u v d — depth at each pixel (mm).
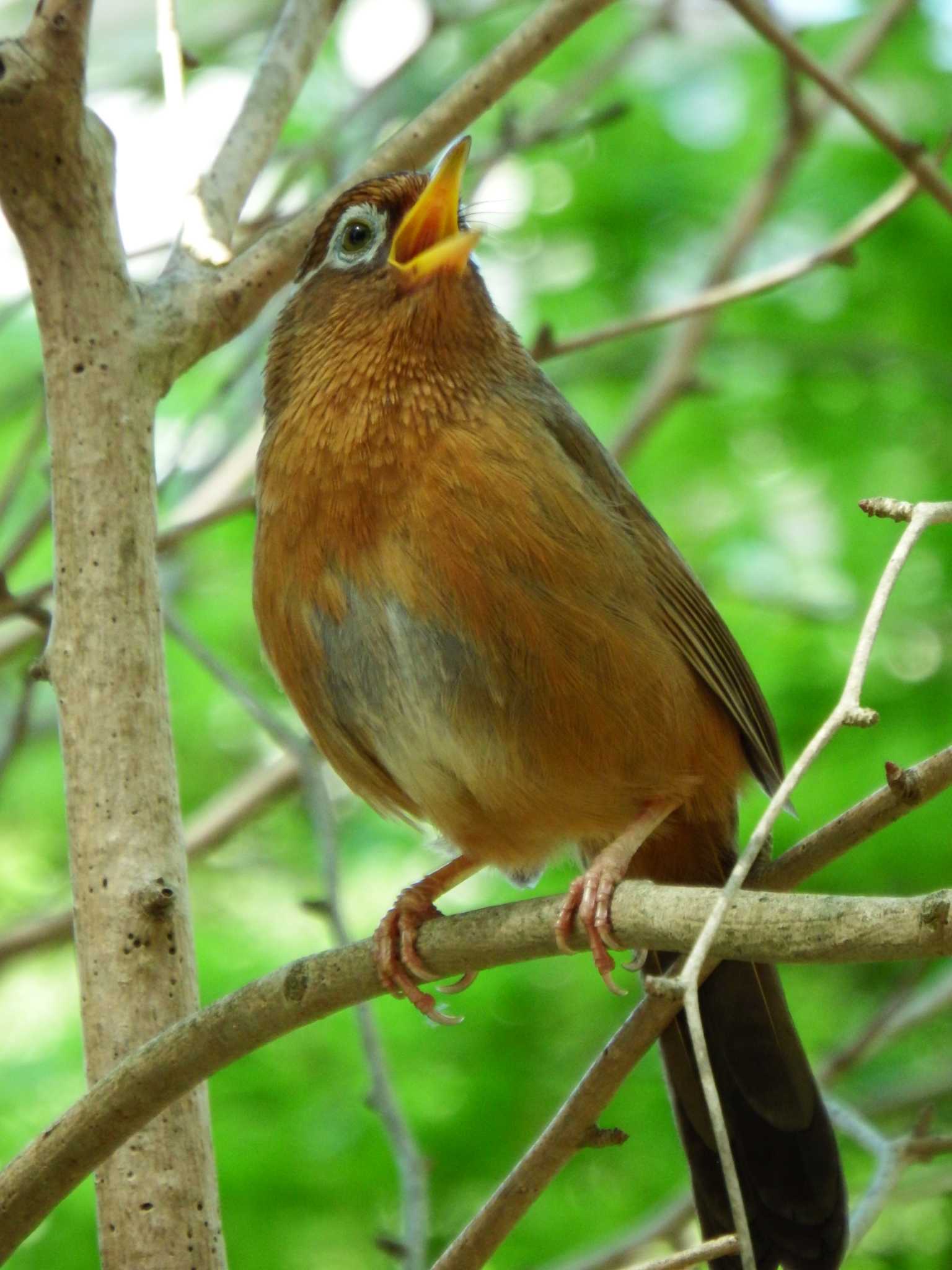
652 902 6434
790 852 6844
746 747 9281
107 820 7320
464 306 8391
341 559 8148
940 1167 13867
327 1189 13672
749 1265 5262
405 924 8070
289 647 8523
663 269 18969
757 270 18312
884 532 17062
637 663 8211
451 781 8508
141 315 7957
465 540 7941
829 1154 8820
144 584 7590
